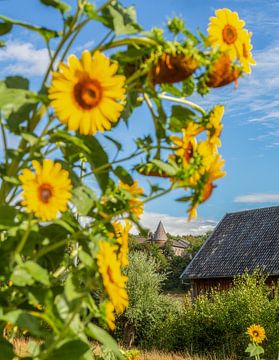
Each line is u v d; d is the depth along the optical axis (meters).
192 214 1.64
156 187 1.67
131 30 1.69
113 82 1.52
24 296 1.66
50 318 1.47
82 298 1.45
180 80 1.62
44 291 1.51
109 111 1.51
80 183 1.64
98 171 1.71
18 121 1.59
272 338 16.92
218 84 1.66
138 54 1.67
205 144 1.67
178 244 71.44
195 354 18.58
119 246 1.76
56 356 1.49
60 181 1.50
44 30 1.65
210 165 1.66
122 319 22.67
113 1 1.73
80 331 1.48
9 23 1.71
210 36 1.67
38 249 1.74
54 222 1.55
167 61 1.58
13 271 1.47
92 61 1.51
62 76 1.49
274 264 25.77
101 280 1.56
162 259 55.06
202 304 19.44
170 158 1.69
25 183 1.48
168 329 20.12
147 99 1.75
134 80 1.68
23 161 1.64
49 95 1.48
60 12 1.67
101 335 1.52
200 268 28.75
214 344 18.56
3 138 1.68
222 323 18.22
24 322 1.45
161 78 1.62
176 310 22.53
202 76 1.65
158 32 1.64
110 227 1.73
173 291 56.41
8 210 1.55
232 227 30.19
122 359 1.54
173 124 1.72
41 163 1.65
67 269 1.77
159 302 23.02
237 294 18.67
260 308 17.70
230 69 1.65
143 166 1.73
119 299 1.54
